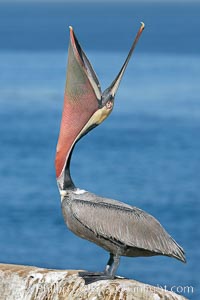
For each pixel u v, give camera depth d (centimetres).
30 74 11044
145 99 7950
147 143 5419
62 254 2667
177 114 6875
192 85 9262
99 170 4400
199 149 5200
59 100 7938
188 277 2314
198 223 3141
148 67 12862
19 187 3916
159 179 4125
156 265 2389
